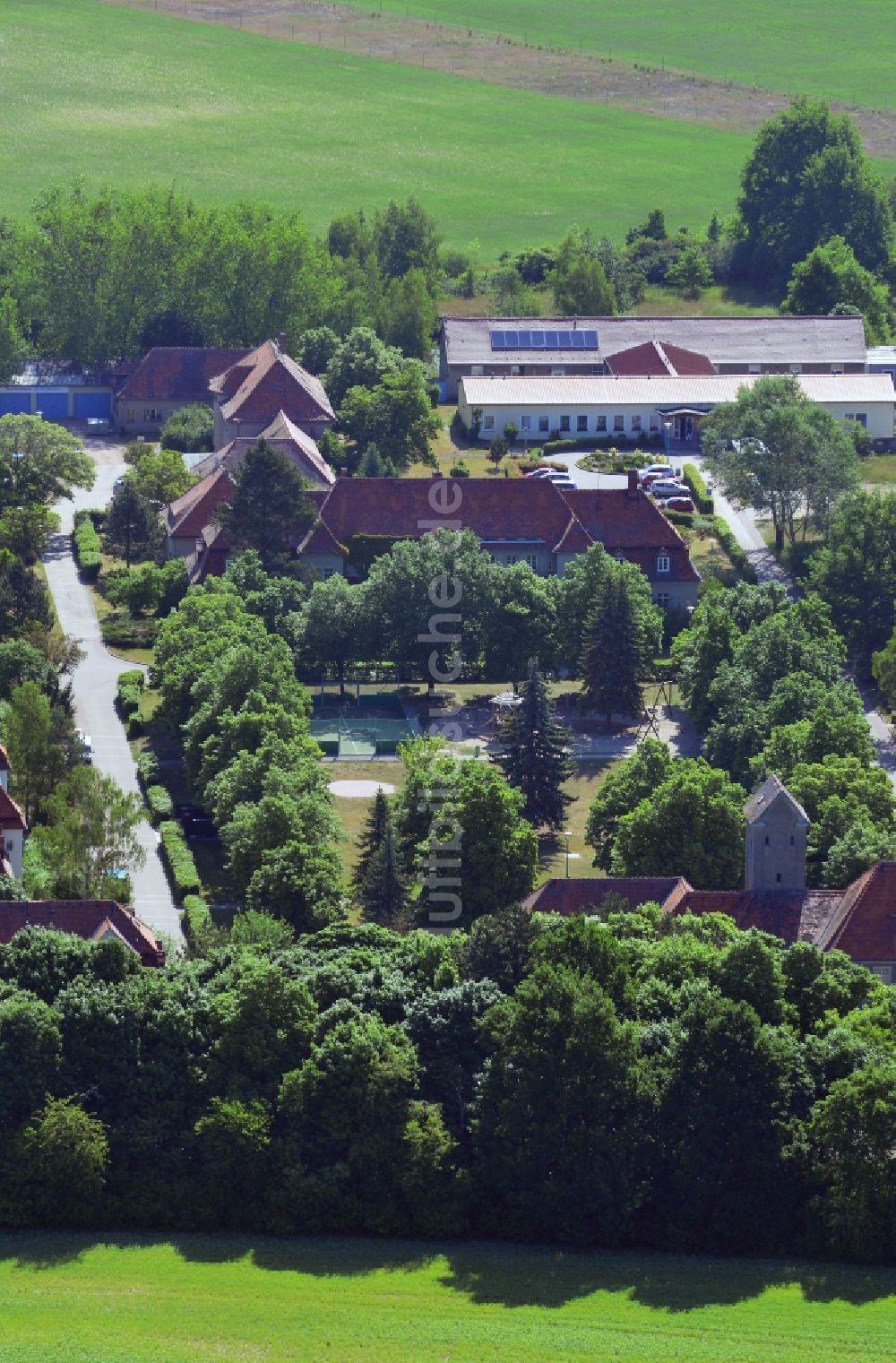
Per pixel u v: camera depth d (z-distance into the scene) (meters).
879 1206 182.12
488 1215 186.00
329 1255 181.88
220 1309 173.38
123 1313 172.75
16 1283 176.75
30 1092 188.50
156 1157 187.88
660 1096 186.38
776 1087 186.62
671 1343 169.62
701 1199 184.38
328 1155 187.50
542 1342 169.38
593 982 188.00
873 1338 170.88
